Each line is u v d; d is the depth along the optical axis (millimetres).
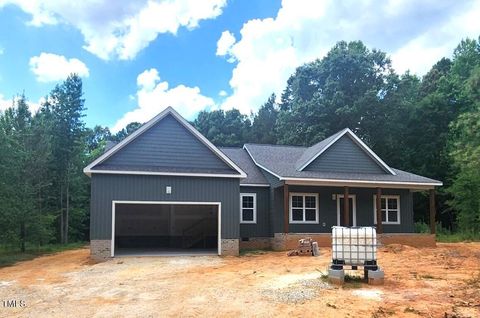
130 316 8672
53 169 33094
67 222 33469
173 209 26859
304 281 11641
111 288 11734
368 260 11258
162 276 13586
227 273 13906
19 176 24547
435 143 39688
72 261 18828
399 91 43844
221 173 19781
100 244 18031
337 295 9922
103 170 18359
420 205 40125
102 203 18266
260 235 24016
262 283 11742
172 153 19750
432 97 41094
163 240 26625
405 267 14141
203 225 26391
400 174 25781
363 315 8312
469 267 14117
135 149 19406
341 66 43188
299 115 42688
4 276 14945
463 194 32719
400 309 8656
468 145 30734
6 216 22609
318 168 24453
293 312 8625
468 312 8344
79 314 8953
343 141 25203
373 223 25141
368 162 25438
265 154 27328
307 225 24031
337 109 40719
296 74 47344
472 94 38875
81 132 34844
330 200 24672
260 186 24219
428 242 23828
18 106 27781
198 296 10305
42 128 28312
